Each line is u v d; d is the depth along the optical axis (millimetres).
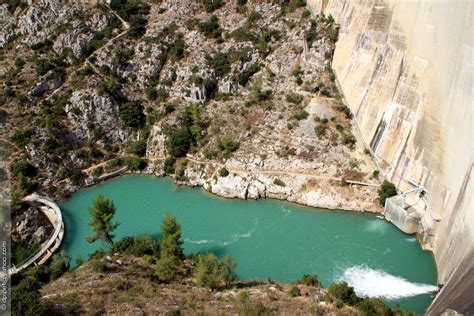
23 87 124312
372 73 109000
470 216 73750
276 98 120938
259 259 88562
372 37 111312
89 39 138250
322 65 122500
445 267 78812
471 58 79438
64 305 61031
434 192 88000
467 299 63625
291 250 90812
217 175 111438
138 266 78312
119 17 145750
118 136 126750
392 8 107000
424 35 95250
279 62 126250
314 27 128625
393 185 97688
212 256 75875
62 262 82500
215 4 144125
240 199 107250
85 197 113312
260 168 110312
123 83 133625
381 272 84062
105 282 70062
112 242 91312
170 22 142875
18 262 90125
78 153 120188
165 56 137125
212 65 130625
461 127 80500
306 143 110438
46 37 137500
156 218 103188
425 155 91438
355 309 66688
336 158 107062
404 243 90688
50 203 106812
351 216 99188
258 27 134375
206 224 99938
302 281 77375
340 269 85312
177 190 113500
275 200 106188
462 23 83250
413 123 96062
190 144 119375
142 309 61969
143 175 120500
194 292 70062
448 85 85688
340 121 111938
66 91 127250
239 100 124562
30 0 143500
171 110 127438
